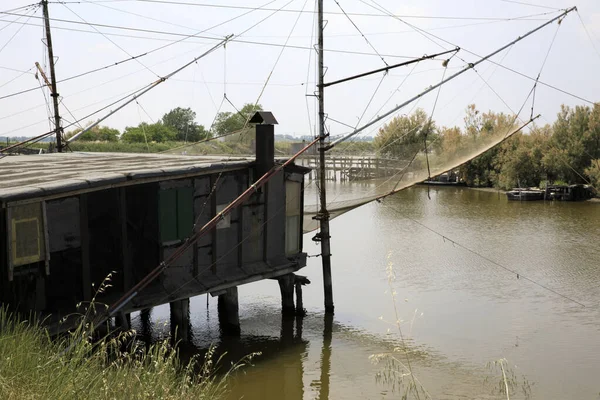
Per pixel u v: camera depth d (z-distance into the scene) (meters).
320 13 17.62
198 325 17.44
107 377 7.68
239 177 16.69
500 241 29.55
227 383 13.28
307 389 13.09
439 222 36.19
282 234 17.98
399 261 25.59
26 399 6.51
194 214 15.44
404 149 18.91
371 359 14.74
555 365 14.21
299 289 18.31
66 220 12.90
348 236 32.16
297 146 32.69
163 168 14.30
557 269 23.64
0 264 10.55
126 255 13.41
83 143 43.22
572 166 47.53
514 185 52.19
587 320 17.55
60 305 12.43
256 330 17.00
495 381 13.36
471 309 18.73
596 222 35.25
